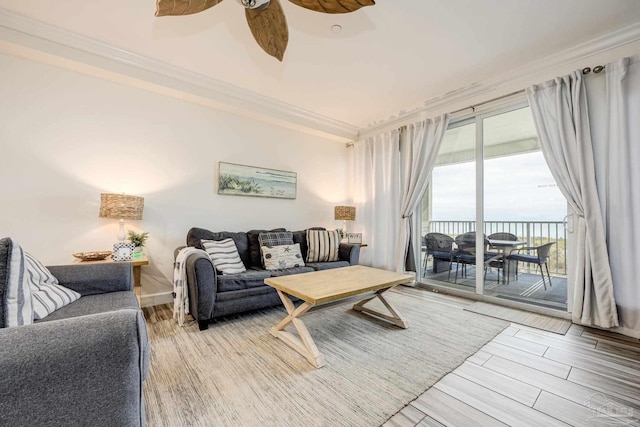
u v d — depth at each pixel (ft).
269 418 4.33
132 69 8.77
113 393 2.45
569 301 8.51
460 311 9.31
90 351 2.36
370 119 14.08
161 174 9.97
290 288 6.70
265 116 12.03
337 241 12.30
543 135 8.79
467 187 11.38
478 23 7.18
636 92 7.23
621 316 7.39
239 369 5.69
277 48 6.68
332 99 11.76
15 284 3.29
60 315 4.52
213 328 7.79
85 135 8.63
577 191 8.06
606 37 7.61
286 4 6.53
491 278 10.63
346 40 7.85
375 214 14.38
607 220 7.64
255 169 12.30
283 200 13.33
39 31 7.34
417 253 12.99
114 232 9.07
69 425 2.29
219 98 10.61
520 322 8.30
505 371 5.70
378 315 8.71
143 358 2.96
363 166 15.17
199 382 5.23
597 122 7.88
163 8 5.29
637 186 7.16
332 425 4.20
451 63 9.02
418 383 5.27
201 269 7.58
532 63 8.97
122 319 2.61
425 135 12.25
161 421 4.23
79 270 5.82
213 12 6.82
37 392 2.18
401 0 6.40
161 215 9.97
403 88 10.73
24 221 7.80
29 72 7.84
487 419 4.34
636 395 4.93
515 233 9.96
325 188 15.06
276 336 7.21
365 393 4.97
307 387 5.12
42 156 8.02
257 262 10.82
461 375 5.56
